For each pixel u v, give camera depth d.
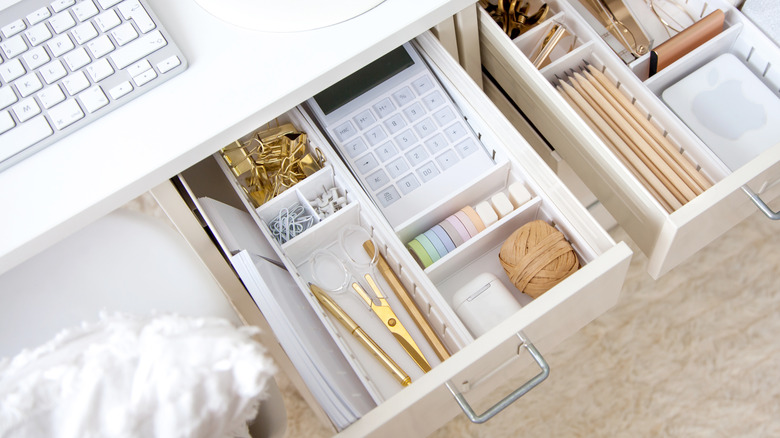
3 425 0.45
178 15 0.77
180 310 0.78
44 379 0.47
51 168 0.73
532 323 0.74
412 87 0.95
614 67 0.94
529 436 1.15
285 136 0.94
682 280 1.20
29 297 0.78
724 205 0.82
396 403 0.71
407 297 0.90
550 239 0.83
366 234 0.93
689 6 1.01
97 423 0.46
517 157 0.87
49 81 0.74
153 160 0.73
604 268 0.74
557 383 1.17
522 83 0.93
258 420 0.70
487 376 0.83
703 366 1.16
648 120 0.95
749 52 0.96
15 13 0.75
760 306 1.17
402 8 0.76
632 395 1.16
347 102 0.95
